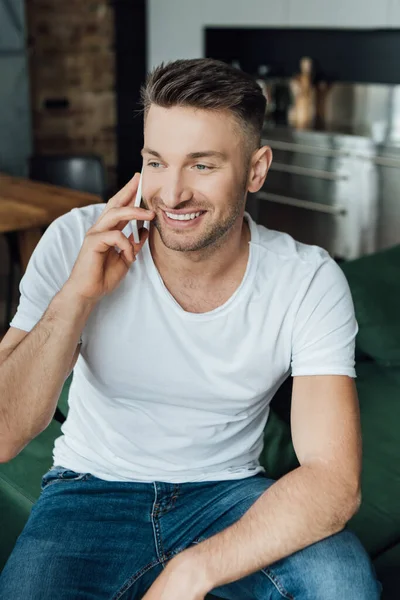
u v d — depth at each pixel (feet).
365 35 17.19
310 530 4.44
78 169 13.20
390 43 16.81
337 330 4.99
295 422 4.94
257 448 5.49
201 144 4.52
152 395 5.08
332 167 15.66
